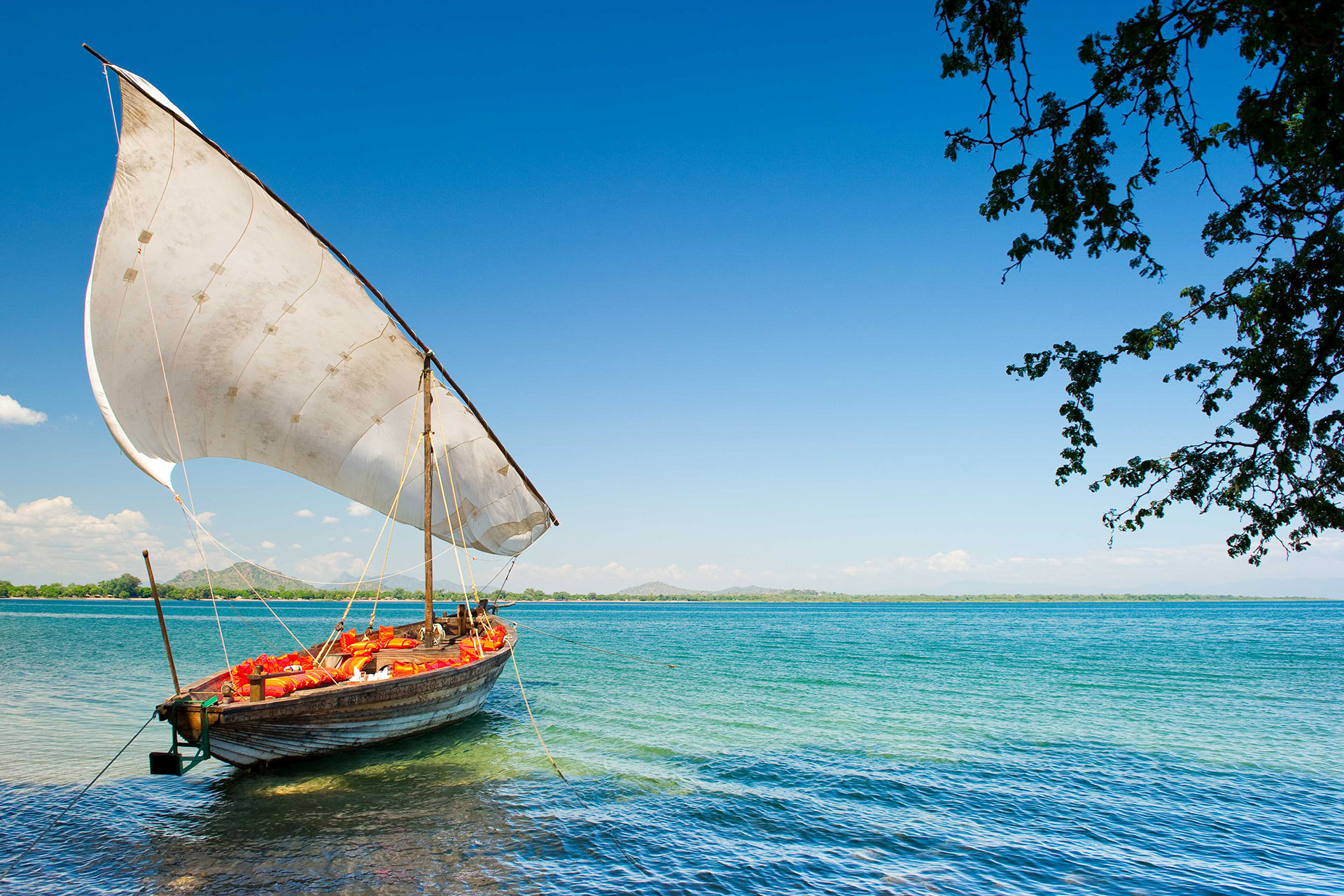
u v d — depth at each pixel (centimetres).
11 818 1123
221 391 1620
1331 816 1205
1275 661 3816
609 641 5359
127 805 1187
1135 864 1002
